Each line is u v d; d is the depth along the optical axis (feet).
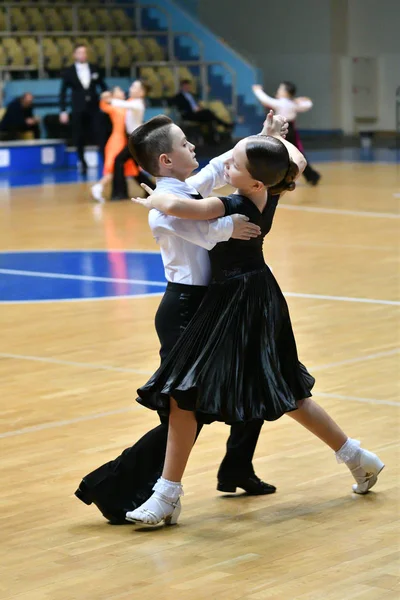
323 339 34.40
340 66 128.57
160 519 18.79
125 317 38.75
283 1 129.59
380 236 57.67
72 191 81.00
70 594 16.05
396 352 32.58
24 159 96.32
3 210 70.33
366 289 43.11
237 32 133.18
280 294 19.04
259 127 114.42
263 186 18.26
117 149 74.18
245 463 20.38
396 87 128.16
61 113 90.58
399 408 26.45
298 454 23.03
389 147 117.50
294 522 19.01
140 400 18.67
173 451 18.83
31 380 30.17
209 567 16.98
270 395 18.40
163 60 114.42
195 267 18.67
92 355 33.06
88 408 27.20
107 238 58.39
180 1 130.31
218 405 18.15
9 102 99.35
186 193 18.62
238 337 18.33
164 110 103.14
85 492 19.17
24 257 52.70
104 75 107.34
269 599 15.60
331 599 15.52
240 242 18.40
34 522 19.43
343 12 127.75
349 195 76.48
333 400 27.22
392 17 126.72
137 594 15.97
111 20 113.60
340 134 129.29
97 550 17.94
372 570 16.60
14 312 40.06
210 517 19.47
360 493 20.45
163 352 18.99
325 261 49.98
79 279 46.65
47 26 109.09
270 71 131.64
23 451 23.68
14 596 16.01
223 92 116.88
